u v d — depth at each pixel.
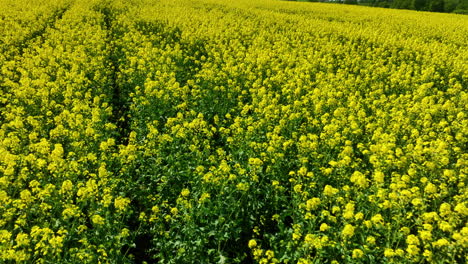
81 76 11.84
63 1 29.20
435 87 14.62
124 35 19.72
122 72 13.86
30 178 6.96
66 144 8.61
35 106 10.14
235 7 35.44
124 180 7.01
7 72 12.61
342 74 14.21
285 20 29.03
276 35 21.97
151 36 18.88
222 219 5.54
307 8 41.09
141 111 10.22
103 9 28.62
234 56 17.19
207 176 6.22
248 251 5.97
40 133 8.91
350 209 5.62
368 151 8.02
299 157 7.96
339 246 5.16
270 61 16.19
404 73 16.06
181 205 6.04
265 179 7.21
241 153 7.91
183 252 5.34
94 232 5.59
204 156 8.03
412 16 40.06
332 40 20.94
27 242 4.79
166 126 9.39
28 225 5.74
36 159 7.08
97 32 18.36
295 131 9.66
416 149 7.93
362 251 5.02
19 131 8.48
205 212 5.77
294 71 14.77
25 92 10.34
